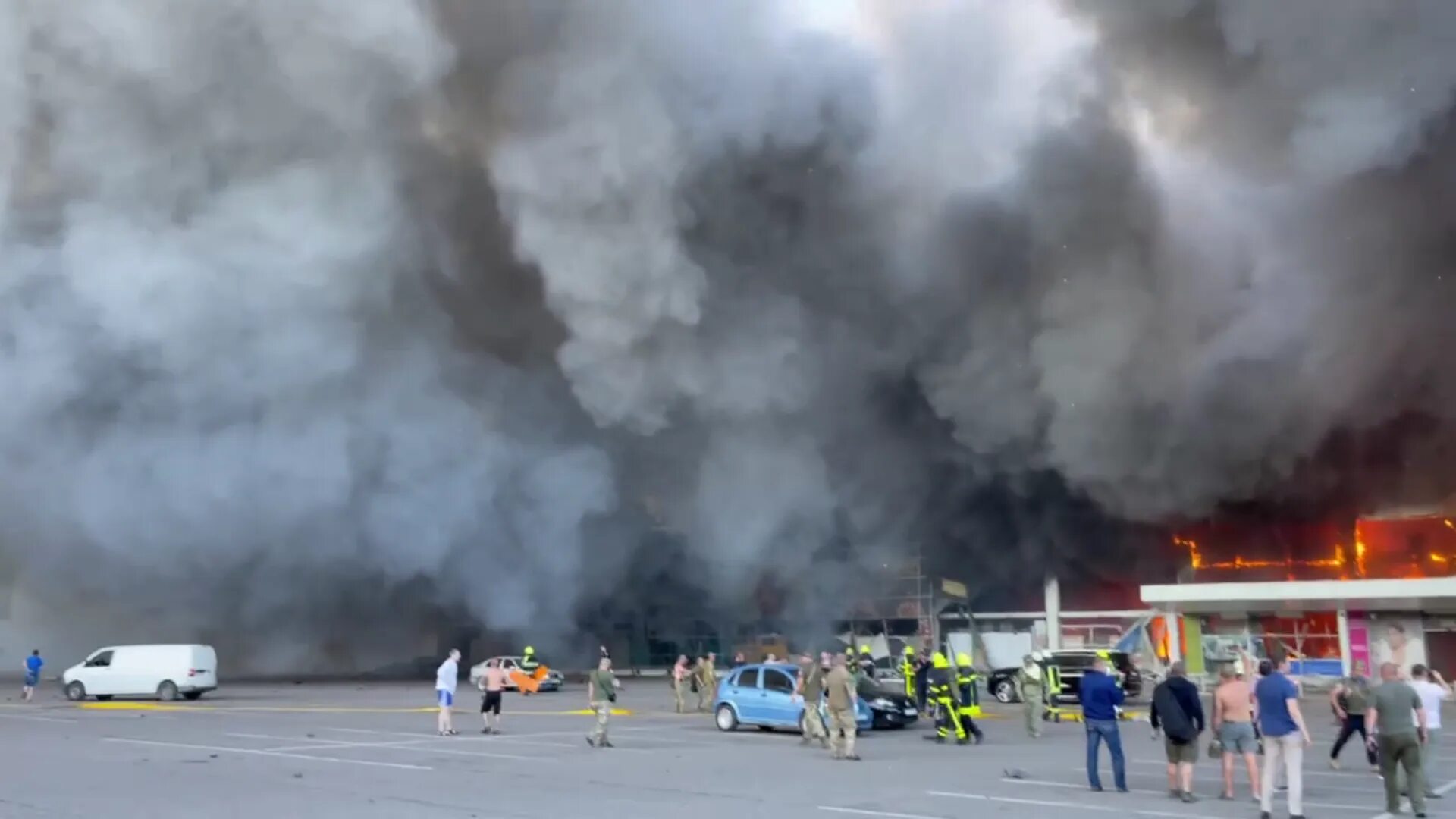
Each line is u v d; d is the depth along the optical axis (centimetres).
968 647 4878
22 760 1975
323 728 2638
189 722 2825
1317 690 3712
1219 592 3819
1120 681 3241
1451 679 3525
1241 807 1445
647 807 1441
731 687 2608
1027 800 1505
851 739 2027
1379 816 1380
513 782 1689
